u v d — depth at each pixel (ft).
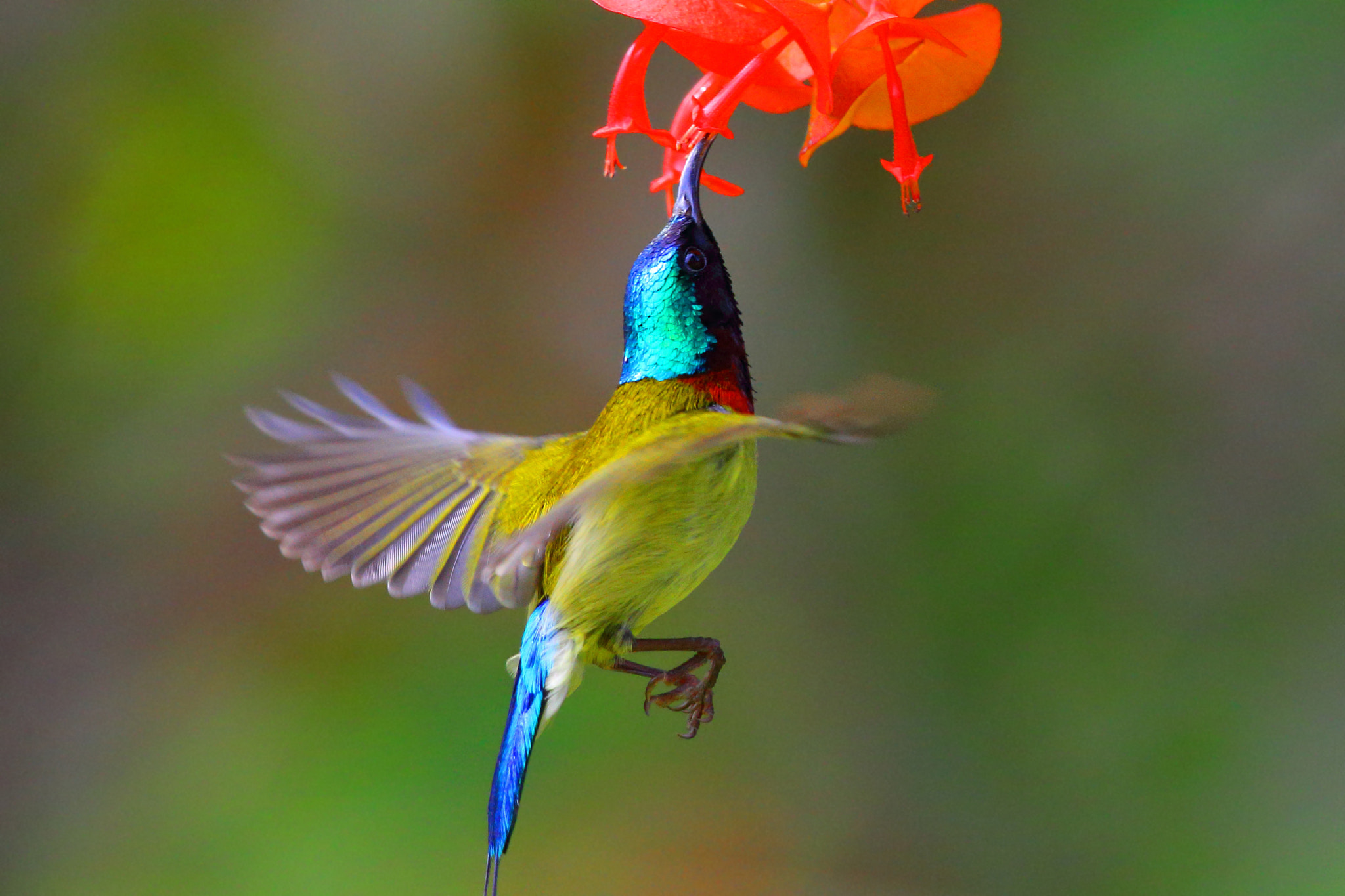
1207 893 32.14
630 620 18.02
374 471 19.20
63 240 39.29
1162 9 35.91
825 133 14.25
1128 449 36.68
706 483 17.51
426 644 37.47
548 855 35.01
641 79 15.76
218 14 40.42
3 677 38.34
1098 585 36.04
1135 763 34.17
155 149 39.81
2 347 38.96
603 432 18.17
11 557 38.75
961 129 38.22
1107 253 37.40
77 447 39.34
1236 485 35.68
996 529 37.06
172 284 39.60
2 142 39.14
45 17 39.65
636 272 18.24
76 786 37.45
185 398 39.60
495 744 35.94
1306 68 34.91
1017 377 37.63
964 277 38.27
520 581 18.80
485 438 19.60
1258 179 35.94
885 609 37.50
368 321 40.40
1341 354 35.58
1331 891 31.45
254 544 39.27
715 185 17.83
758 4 14.51
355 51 40.70
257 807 35.73
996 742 35.60
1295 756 33.30
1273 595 34.73
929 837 35.14
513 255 40.98
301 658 37.83
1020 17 37.09
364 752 35.96
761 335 38.81
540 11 40.47
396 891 34.12
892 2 15.30
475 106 40.88
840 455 38.91
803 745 36.63
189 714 37.63
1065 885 33.40
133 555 39.19
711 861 35.01
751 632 38.27
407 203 40.86
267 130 40.42
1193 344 36.60
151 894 35.12
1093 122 37.04
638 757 36.40
